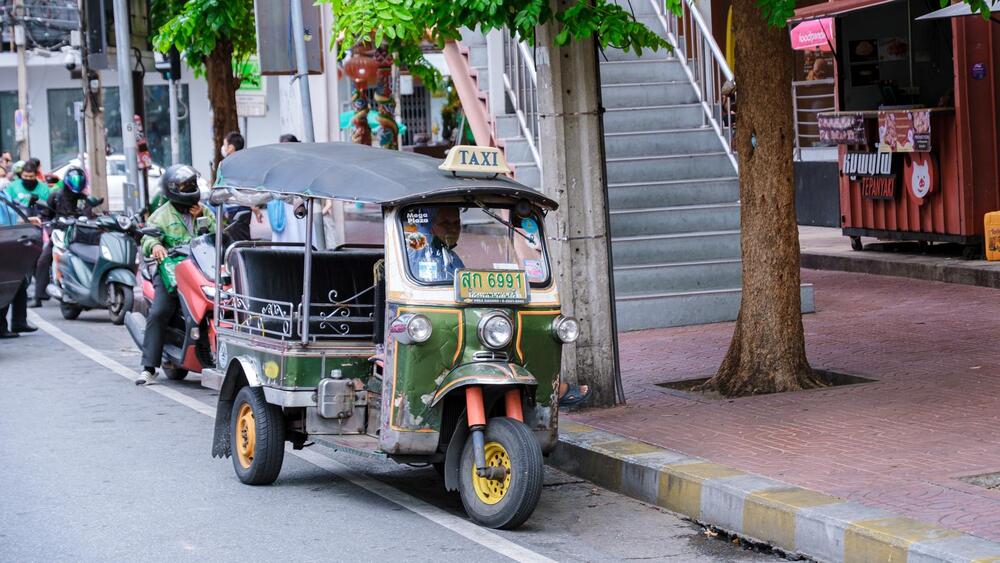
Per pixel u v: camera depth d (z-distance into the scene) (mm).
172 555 6539
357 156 8102
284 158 8281
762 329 9867
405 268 7168
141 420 10289
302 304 7746
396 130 19891
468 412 7016
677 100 16562
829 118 17109
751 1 9742
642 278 14023
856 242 17375
